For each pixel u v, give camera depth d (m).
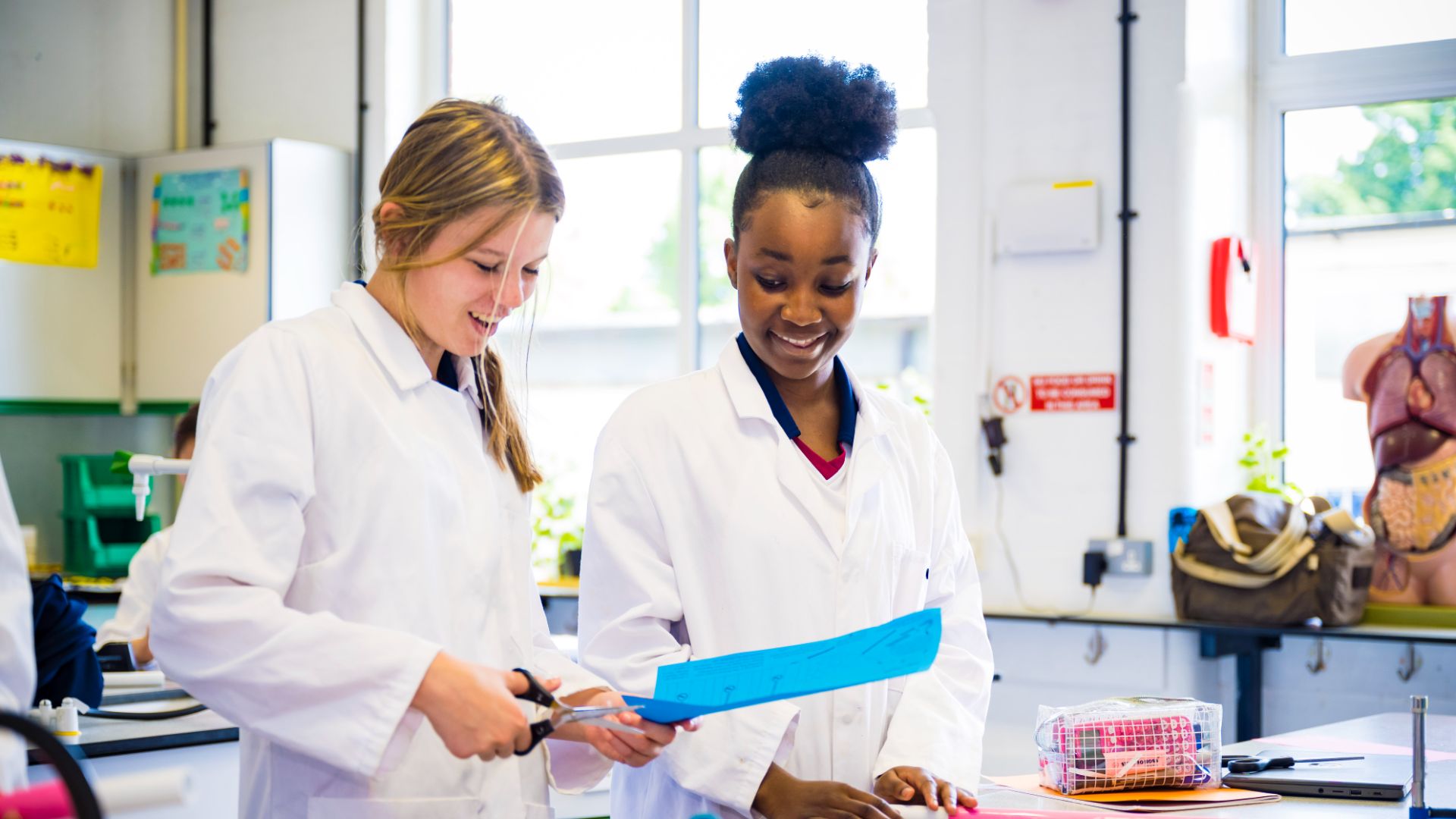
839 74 1.62
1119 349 3.47
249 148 4.60
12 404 4.60
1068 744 1.60
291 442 1.29
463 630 1.39
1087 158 3.52
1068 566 3.52
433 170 1.36
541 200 1.37
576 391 4.64
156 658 1.26
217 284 4.66
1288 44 3.74
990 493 3.63
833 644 1.25
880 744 1.62
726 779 1.47
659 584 1.59
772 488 1.62
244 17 4.96
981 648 1.74
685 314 4.45
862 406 1.71
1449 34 3.53
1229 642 3.39
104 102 5.11
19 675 1.17
